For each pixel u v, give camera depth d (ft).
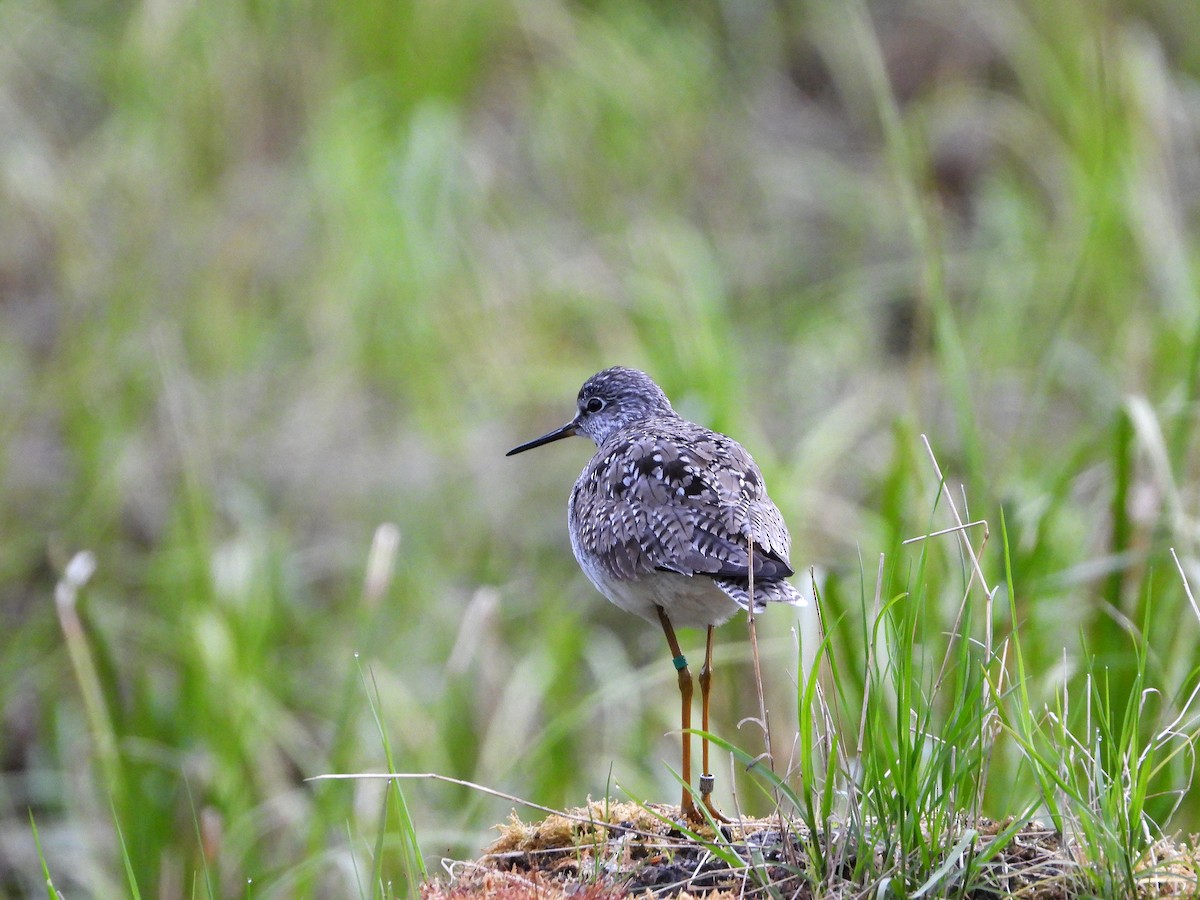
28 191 56.80
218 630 39.04
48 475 51.29
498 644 41.83
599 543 26.53
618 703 40.65
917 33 68.69
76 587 36.04
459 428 49.62
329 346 52.01
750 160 62.90
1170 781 30.45
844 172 63.77
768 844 22.48
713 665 37.78
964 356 48.60
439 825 36.35
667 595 26.12
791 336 55.21
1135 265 50.21
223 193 58.34
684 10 68.49
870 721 21.25
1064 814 21.18
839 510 42.98
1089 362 48.83
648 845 23.12
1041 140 61.11
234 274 55.57
